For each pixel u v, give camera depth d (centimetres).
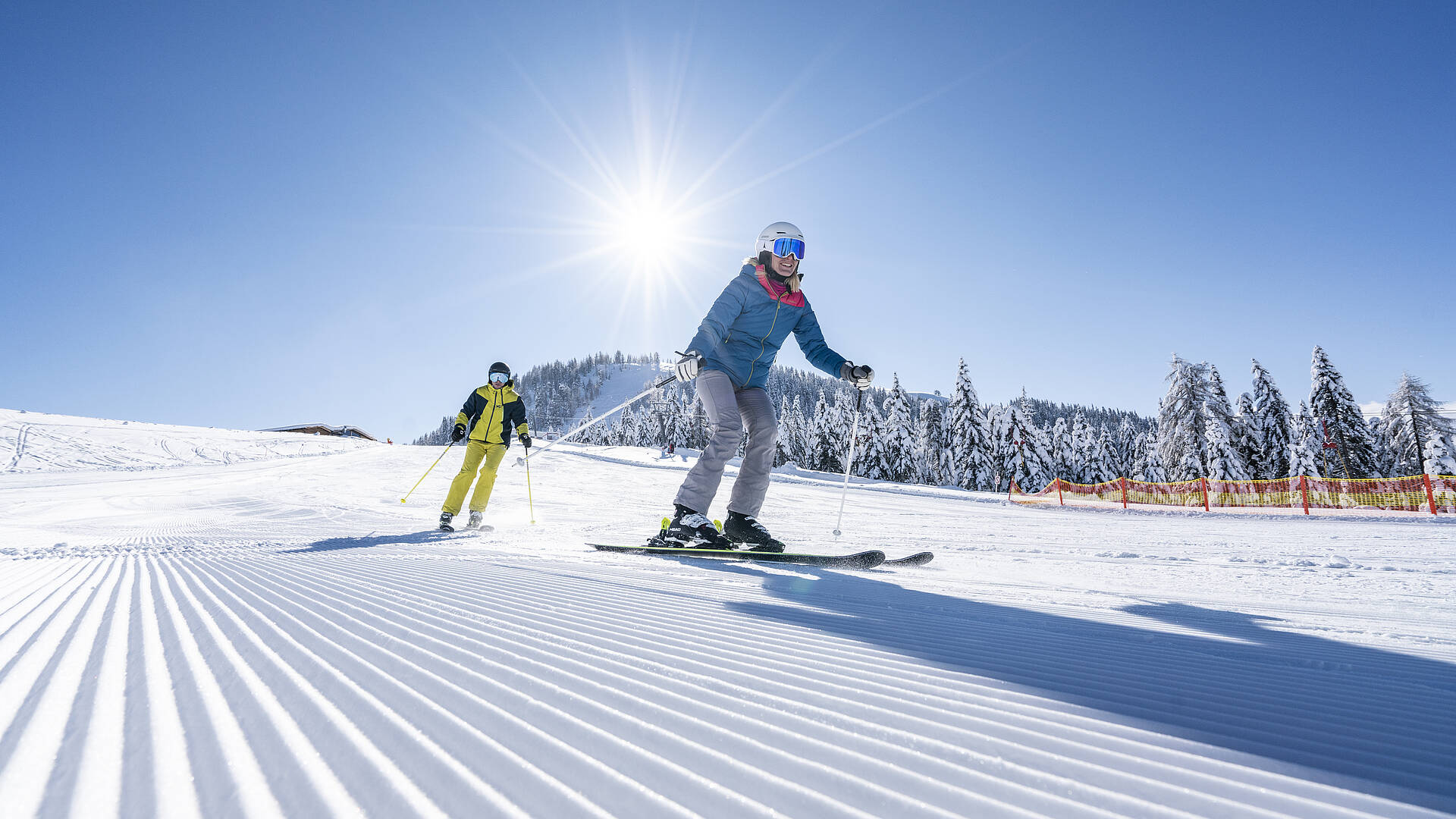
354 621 143
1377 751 72
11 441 2062
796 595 211
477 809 53
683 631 142
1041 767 67
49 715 74
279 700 82
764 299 380
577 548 418
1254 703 92
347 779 59
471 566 286
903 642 134
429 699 85
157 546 400
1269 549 509
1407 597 239
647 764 66
